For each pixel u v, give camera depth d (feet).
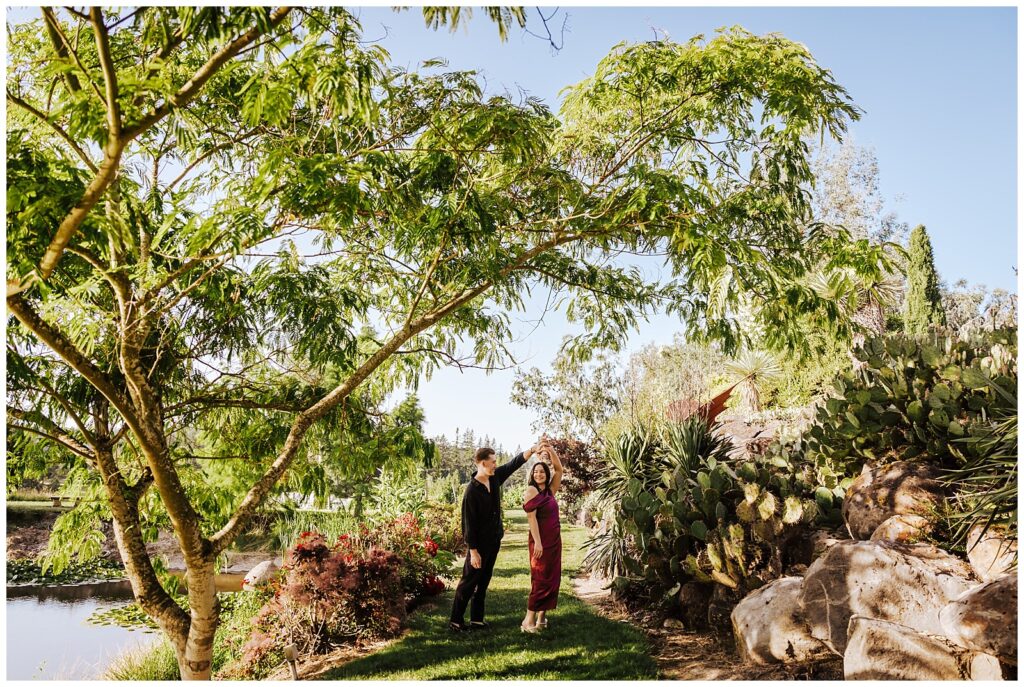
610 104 17.46
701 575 16.52
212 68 9.64
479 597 18.97
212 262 12.17
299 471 18.11
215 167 16.24
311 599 18.60
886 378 17.71
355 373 15.51
